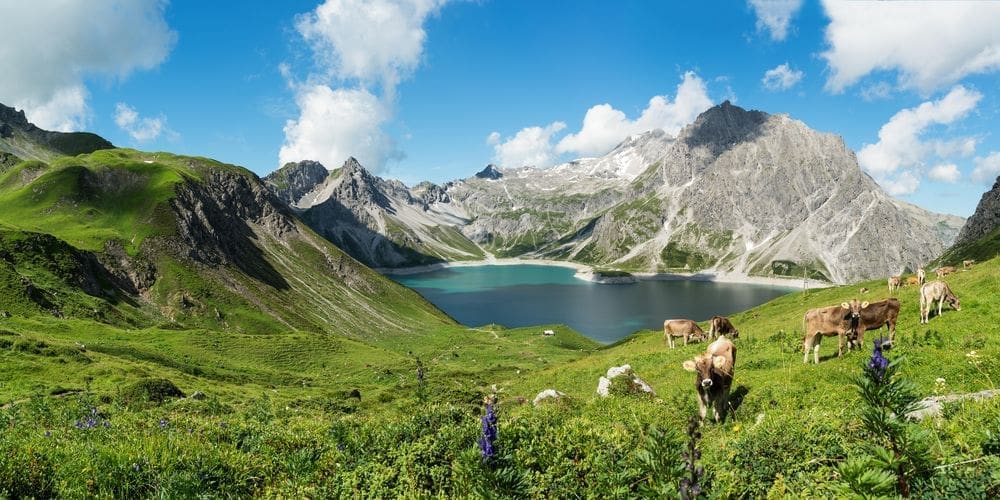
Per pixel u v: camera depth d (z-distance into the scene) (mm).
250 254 199000
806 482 7598
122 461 10031
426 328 196500
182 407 32906
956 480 5809
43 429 15148
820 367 18594
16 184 182125
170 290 141625
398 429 12945
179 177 190375
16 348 49688
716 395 15625
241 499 9875
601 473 8344
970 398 9906
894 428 4965
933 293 23203
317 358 90500
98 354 55219
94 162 193375
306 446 13117
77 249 125312
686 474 5207
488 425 6195
